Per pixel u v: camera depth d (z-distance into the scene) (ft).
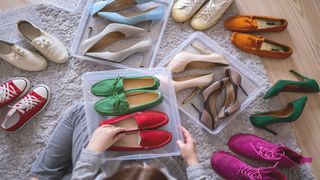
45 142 4.40
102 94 4.14
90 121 4.06
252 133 4.66
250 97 4.72
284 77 4.82
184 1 4.68
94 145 3.58
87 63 4.61
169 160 4.04
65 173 3.99
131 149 3.97
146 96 4.19
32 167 4.03
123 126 4.05
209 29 4.80
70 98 4.53
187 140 4.06
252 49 4.73
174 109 4.30
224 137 4.61
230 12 4.85
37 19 4.64
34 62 4.43
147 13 4.58
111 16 4.54
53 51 4.45
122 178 2.41
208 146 4.57
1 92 4.33
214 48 4.76
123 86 4.20
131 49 4.50
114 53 4.44
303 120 4.75
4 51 4.44
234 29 4.77
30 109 4.32
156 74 4.36
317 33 4.92
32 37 4.46
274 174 4.32
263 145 4.49
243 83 4.74
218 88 4.55
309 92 4.80
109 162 3.82
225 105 4.58
